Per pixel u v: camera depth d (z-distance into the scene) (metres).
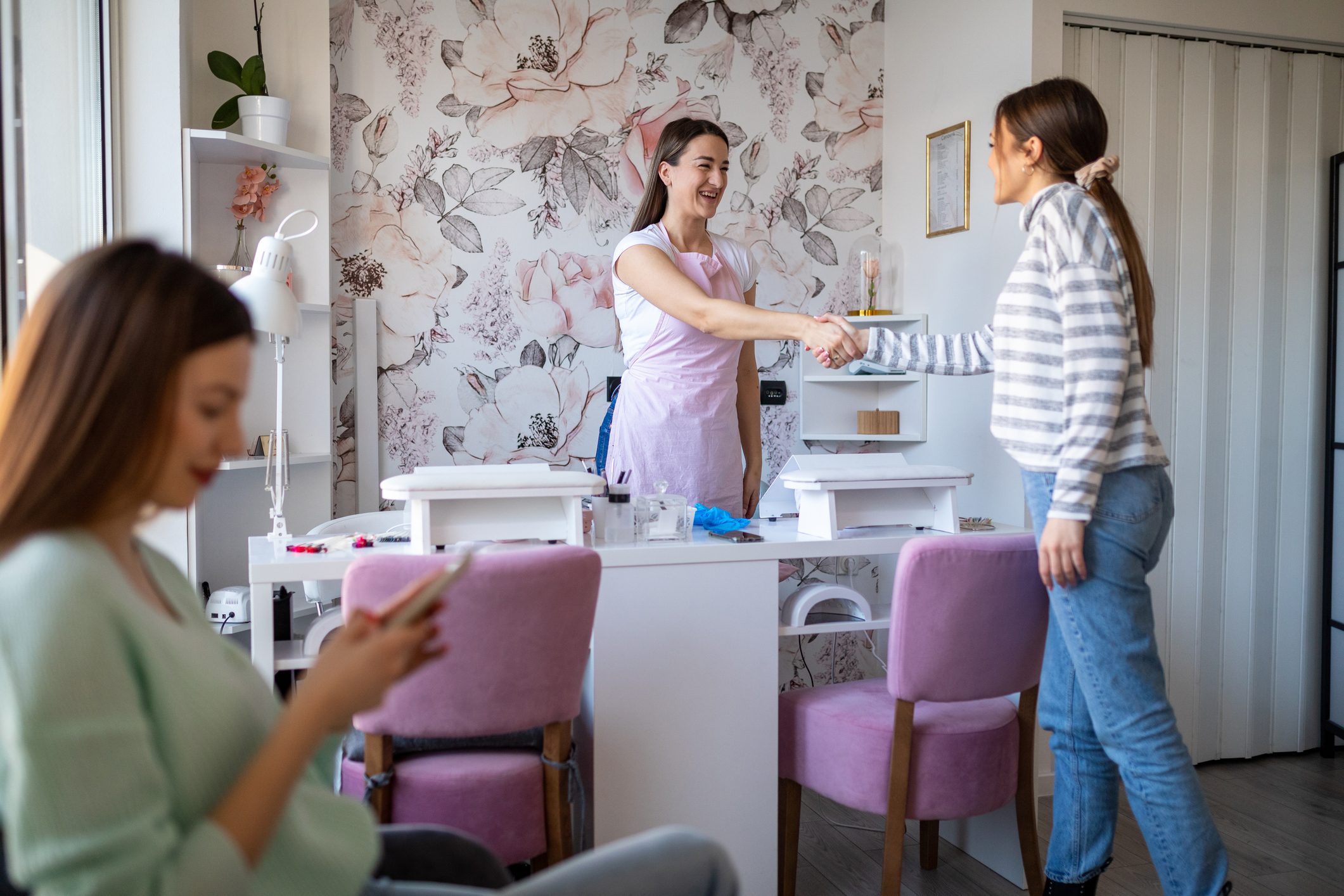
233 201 2.99
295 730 0.79
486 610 1.62
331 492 3.13
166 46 2.57
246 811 0.76
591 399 3.52
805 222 3.72
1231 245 3.20
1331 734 3.33
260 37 3.00
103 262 0.79
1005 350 1.90
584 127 3.49
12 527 0.76
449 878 1.15
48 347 0.77
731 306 2.39
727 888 1.02
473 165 3.39
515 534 2.05
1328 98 3.29
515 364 3.45
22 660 0.70
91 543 0.78
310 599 2.16
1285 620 3.34
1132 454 1.83
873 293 3.56
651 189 2.71
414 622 0.87
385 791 1.73
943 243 3.42
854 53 3.75
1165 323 3.13
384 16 3.31
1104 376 1.75
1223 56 3.17
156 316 0.78
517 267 3.44
